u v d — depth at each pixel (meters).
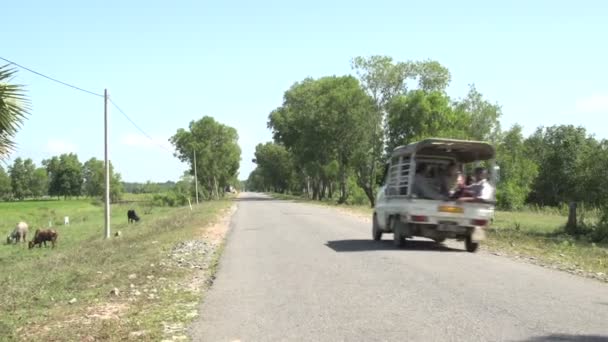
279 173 132.00
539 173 62.03
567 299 9.16
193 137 96.81
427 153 17.16
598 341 6.73
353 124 59.81
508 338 6.90
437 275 11.62
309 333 7.35
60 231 38.91
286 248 17.36
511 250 16.88
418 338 6.97
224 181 107.62
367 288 10.30
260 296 9.92
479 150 16.78
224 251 17.23
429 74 59.31
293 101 81.94
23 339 7.33
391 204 17.62
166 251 17.66
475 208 16.12
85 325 8.04
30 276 15.29
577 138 66.25
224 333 7.48
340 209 47.31
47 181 150.12
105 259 17.48
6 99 12.58
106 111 28.84
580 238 24.58
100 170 133.50
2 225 49.97
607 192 24.92
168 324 8.02
